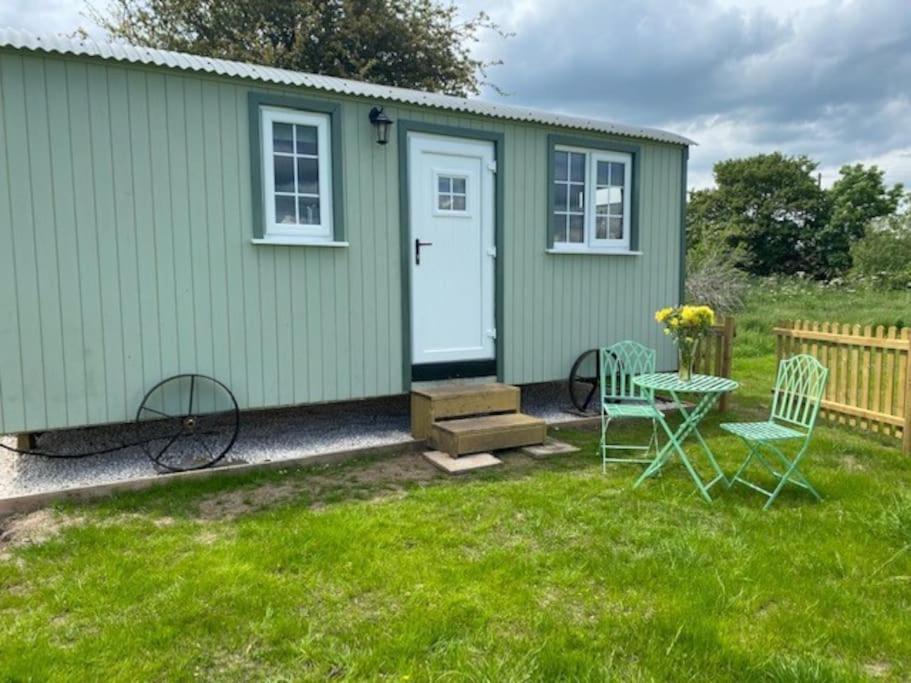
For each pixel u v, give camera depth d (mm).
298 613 2533
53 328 4039
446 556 3045
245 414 6121
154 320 4320
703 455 4848
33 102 3898
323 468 4535
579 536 3295
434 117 5297
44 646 2291
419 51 15008
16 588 2756
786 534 3318
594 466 4613
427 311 5426
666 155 6738
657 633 2396
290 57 13758
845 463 4707
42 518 3584
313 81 4723
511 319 5859
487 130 5562
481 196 5617
